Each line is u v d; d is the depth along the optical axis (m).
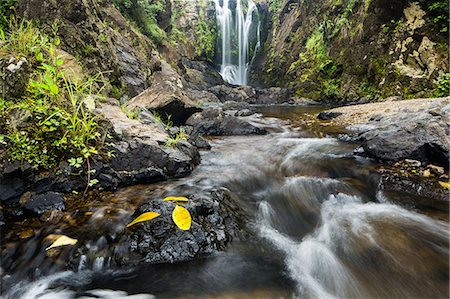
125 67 8.88
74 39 6.61
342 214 3.11
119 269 2.17
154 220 2.44
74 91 3.96
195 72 18.83
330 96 14.34
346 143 5.70
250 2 24.53
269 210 3.18
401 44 11.30
